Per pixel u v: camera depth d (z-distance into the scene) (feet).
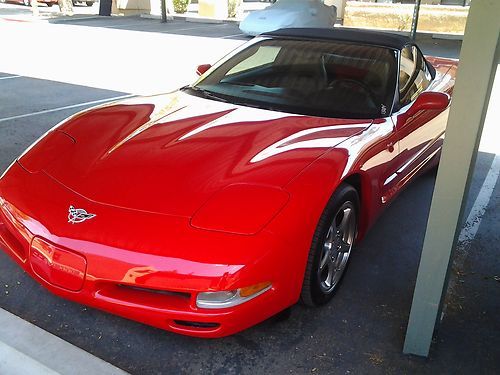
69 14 59.77
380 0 59.72
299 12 41.04
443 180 6.37
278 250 6.77
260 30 41.37
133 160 8.06
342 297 8.96
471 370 7.33
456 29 50.75
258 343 7.72
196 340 7.71
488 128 20.99
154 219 6.88
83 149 8.57
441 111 13.26
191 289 6.49
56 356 7.02
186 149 8.30
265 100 10.50
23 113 19.39
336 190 8.09
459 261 10.37
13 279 8.91
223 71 11.76
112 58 32.12
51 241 7.00
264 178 7.52
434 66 15.98
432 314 7.13
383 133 9.59
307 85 10.77
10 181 8.14
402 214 12.53
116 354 7.38
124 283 6.64
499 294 9.27
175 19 58.90
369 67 11.07
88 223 6.95
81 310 8.21
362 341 7.85
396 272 9.88
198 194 7.24
